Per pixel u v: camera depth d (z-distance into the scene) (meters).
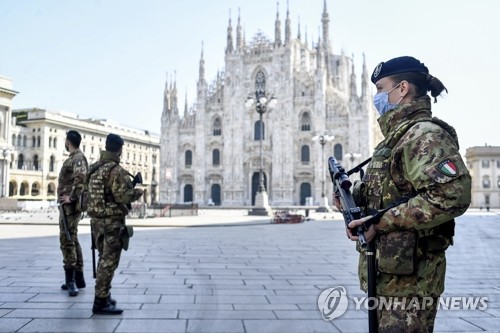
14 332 6.55
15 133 90.69
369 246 3.50
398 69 3.79
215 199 86.44
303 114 82.81
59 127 95.69
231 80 86.25
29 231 24.94
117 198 7.82
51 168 94.06
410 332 3.29
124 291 9.48
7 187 75.06
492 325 7.14
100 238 7.88
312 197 80.00
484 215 57.12
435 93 3.90
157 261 13.89
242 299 8.81
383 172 3.70
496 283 10.61
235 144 84.75
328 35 104.94
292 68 83.75
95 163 8.10
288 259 14.53
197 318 7.45
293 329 6.90
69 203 9.16
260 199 48.50
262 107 44.47
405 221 3.25
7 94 77.00
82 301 8.50
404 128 3.58
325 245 18.98
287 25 83.69
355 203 3.99
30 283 10.15
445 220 3.19
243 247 18.03
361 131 77.38
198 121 87.31
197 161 86.69
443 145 3.31
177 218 42.06
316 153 79.81
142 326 6.96
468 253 16.69
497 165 106.00
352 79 78.50
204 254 15.70
